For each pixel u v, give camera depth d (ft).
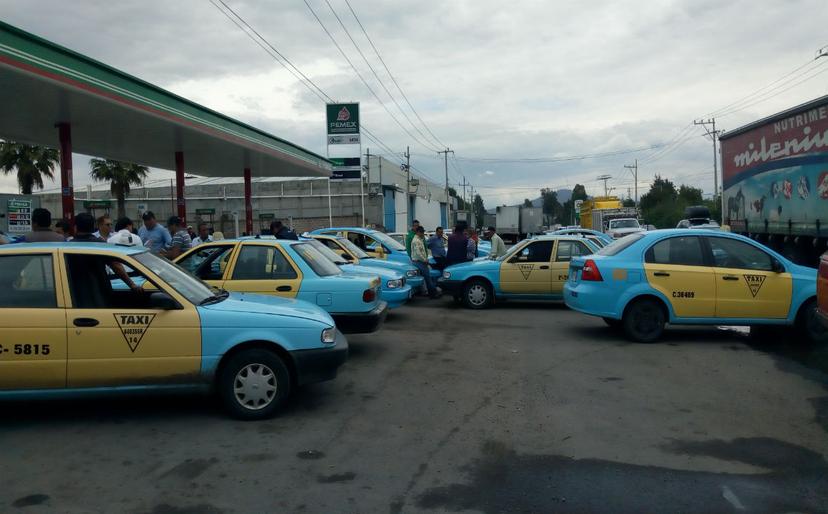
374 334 35.73
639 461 16.94
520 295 46.03
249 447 17.95
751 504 14.44
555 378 25.54
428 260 55.88
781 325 31.94
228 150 71.67
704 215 83.71
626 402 22.21
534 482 15.61
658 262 32.40
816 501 14.60
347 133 144.15
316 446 18.04
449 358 29.37
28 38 36.73
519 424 19.90
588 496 14.83
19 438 18.66
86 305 19.63
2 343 18.79
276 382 20.29
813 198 47.01
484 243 83.41
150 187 167.94
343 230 58.75
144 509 14.19
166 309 19.77
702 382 24.86
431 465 16.69
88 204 91.66
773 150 53.62
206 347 19.83
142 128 55.98
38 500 14.61
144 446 18.03
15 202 62.13
